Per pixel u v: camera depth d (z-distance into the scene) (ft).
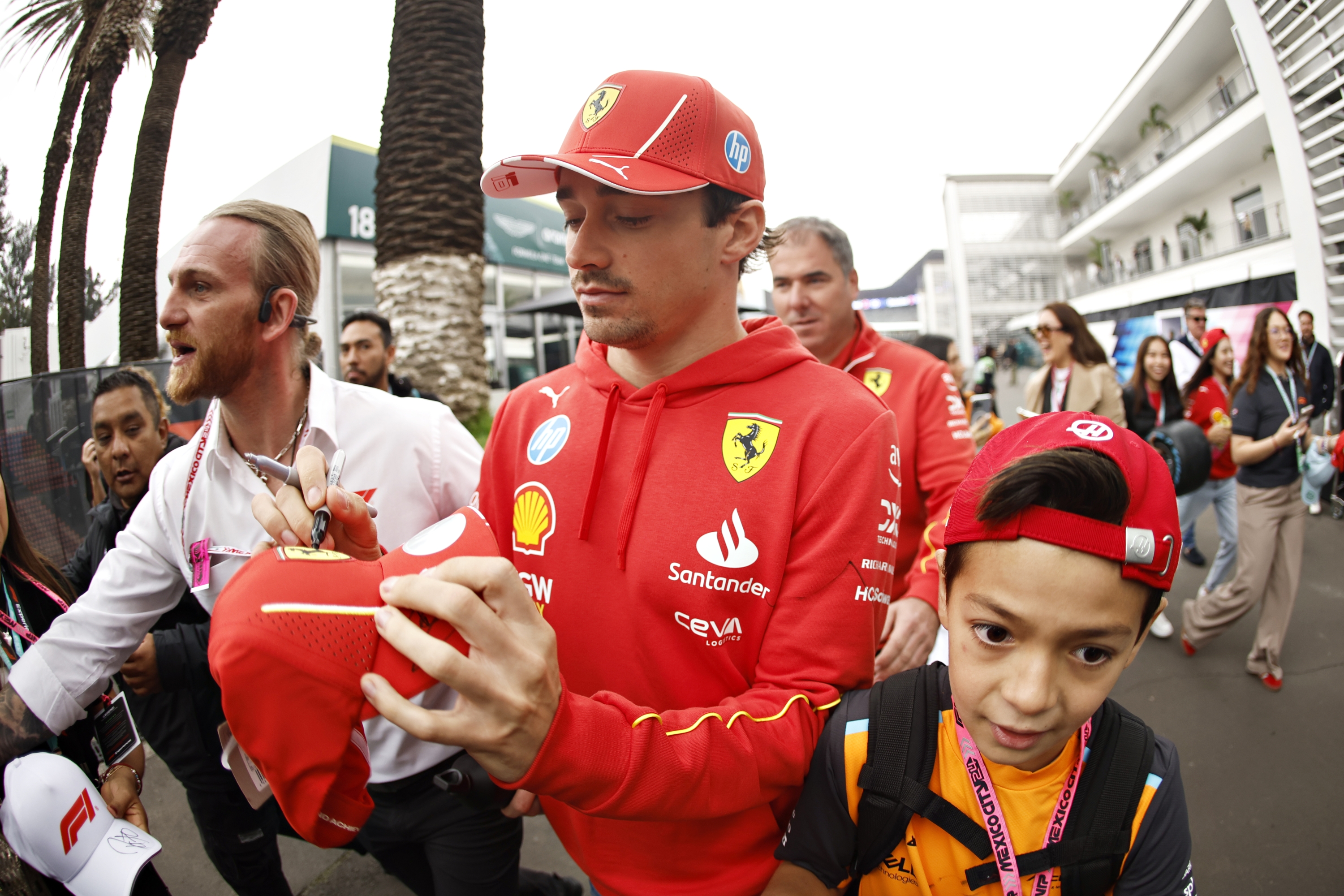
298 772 2.15
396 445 4.79
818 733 3.03
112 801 4.25
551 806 3.90
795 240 7.32
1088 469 2.44
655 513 3.38
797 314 7.43
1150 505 2.51
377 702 2.07
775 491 3.27
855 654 3.15
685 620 3.29
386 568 2.37
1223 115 50.26
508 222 35.73
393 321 14.71
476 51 14.82
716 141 3.26
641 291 3.26
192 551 4.52
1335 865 7.00
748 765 2.72
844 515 3.18
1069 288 101.45
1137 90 67.56
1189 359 28.27
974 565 2.71
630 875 3.52
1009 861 2.97
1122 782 2.93
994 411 25.63
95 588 4.45
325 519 2.83
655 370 3.63
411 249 14.47
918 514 7.06
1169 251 73.00
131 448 6.50
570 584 3.60
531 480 3.86
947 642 5.57
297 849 7.96
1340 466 17.16
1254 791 8.21
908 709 3.14
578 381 3.95
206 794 5.59
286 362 4.59
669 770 2.52
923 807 3.03
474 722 2.08
